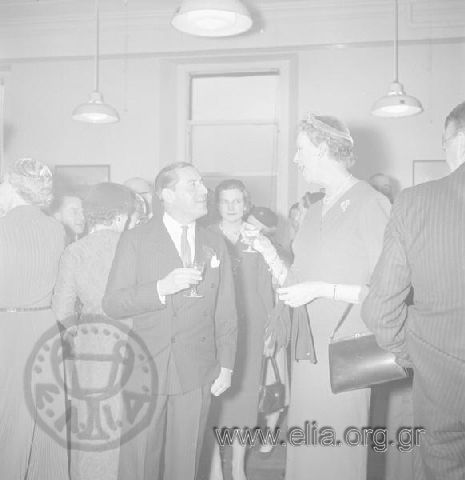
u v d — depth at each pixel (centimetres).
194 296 195
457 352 142
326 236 185
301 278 192
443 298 144
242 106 519
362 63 474
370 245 178
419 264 147
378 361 177
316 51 481
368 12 466
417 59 466
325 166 187
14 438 212
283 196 498
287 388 274
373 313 155
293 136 493
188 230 203
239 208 274
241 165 514
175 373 192
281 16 479
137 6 493
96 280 206
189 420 193
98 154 520
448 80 462
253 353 264
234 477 253
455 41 458
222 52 492
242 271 265
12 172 215
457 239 141
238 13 291
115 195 214
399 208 152
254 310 264
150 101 514
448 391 144
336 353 181
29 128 529
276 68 498
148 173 515
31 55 517
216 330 205
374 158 469
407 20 461
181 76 516
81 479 205
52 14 507
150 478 193
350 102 476
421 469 158
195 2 290
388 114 389
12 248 209
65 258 209
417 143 466
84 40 511
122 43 506
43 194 220
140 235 200
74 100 523
